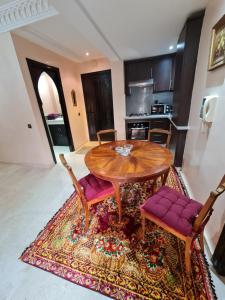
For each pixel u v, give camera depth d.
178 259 1.25
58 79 3.43
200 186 1.68
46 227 1.68
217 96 1.35
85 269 1.23
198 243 1.37
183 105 2.33
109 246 1.40
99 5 1.55
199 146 1.78
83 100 4.59
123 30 2.14
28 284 1.16
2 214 1.94
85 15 1.67
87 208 1.54
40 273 1.23
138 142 2.18
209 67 1.52
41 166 3.22
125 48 2.88
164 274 1.15
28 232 1.64
